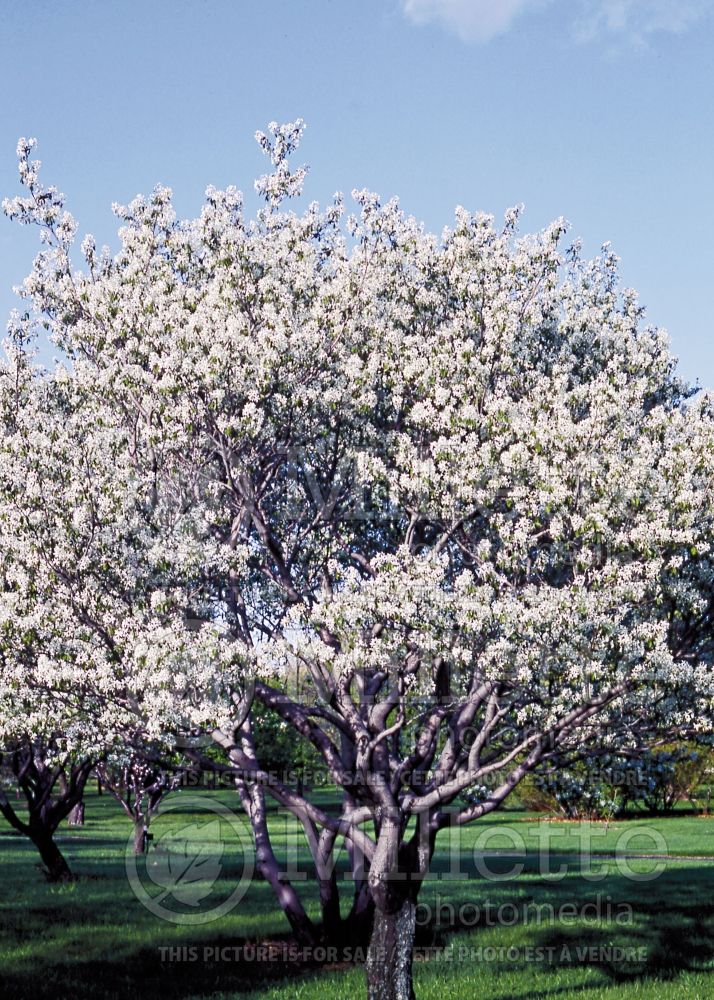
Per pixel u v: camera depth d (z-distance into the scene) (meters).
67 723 17.39
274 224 21.22
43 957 23.22
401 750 23.95
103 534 16.58
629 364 20.80
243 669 16.11
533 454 16.88
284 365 17.56
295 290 19.56
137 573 16.94
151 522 17.39
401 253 21.28
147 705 15.75
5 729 16.47
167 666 15.64
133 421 18.95
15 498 16.83
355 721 18.44
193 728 16.69
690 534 15.70
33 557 16.36
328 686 18.86
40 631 16.05
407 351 18.80
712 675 15.70
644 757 21.19
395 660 16.17
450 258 21.09
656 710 17.45
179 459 18.25
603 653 15.43
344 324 18.91
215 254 20.48
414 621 15.27
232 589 18.33
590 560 16.33
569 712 16.44
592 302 22.80
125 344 18.88
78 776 34.91
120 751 20.70
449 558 18.78
